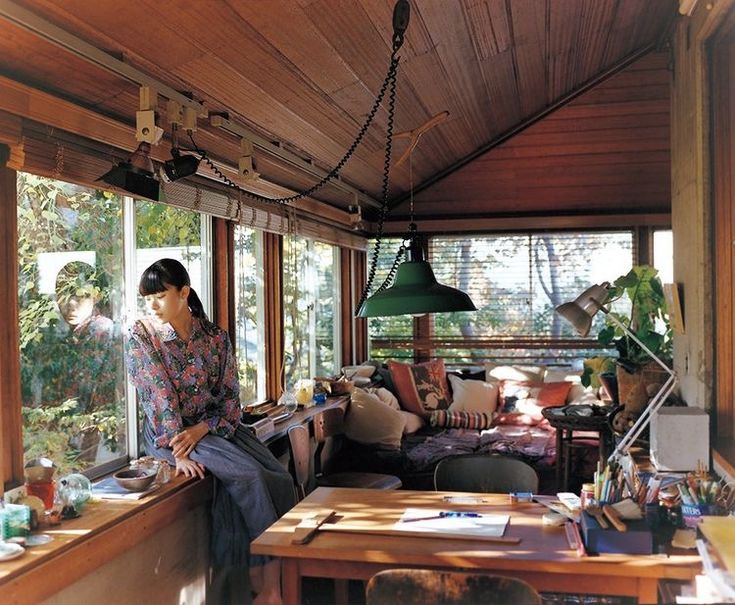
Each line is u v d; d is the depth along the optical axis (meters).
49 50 2.22
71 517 2.41
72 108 2.44
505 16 3.89
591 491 2.53
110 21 2.27
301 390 4.71
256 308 4.39
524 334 6.43
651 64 6.10
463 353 6.54
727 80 3.38
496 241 6.48
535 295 6.42
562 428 4.42
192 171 2.77
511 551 2.20
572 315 2.96
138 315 3.15
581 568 2.09
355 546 2.27
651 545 2.16
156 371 2.94
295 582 2.31
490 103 5.30
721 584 1.78
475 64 4.34
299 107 3.58
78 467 2.82
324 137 4.12
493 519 2.50
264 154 3.77
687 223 3.94
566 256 6.37
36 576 2.02
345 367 5.97
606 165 6.23
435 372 6.11
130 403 3.13
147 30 2.39
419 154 5.50
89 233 2.88
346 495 2.85
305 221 4.89
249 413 4.02
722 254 3.36
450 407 6.00
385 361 6.63
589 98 6.21
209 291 3.71
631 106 6.16
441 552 2.21
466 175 6.44
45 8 2.10
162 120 2.92
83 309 2.85
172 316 2.96
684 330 3.98
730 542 1.89
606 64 5.99
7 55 2.18
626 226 6.23
